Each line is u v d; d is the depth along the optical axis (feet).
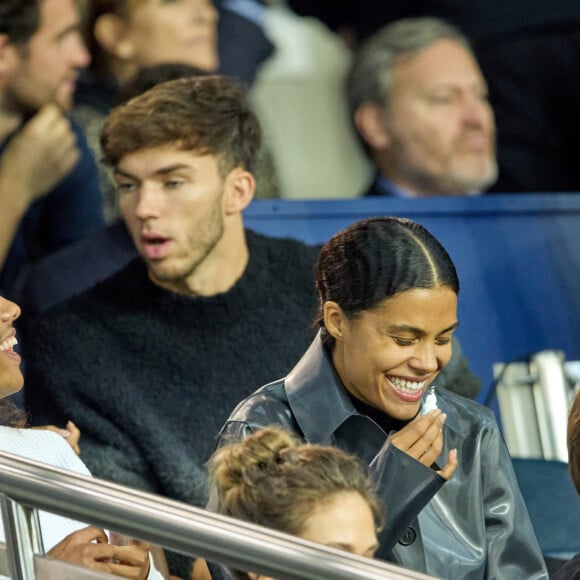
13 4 55.16
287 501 25.14
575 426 30.45
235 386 45.98
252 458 26.22
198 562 35.91
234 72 60.08
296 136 61.26
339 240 29.73
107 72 56.85
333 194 61.67
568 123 63.87
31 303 50.96
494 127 63.41
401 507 27.86
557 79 64.03
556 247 56.03
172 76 49.80
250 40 60.44
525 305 55.06
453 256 54.95
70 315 47.14
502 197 55.77
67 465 33.96
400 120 62.08
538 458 47.78
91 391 46.06
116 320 46.91
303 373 30.60
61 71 55.98
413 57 62.18
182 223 45.06
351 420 30.04
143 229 45.21
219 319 46.29
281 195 60.44
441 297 28.58
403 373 28.91
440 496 30.09
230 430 29.86
